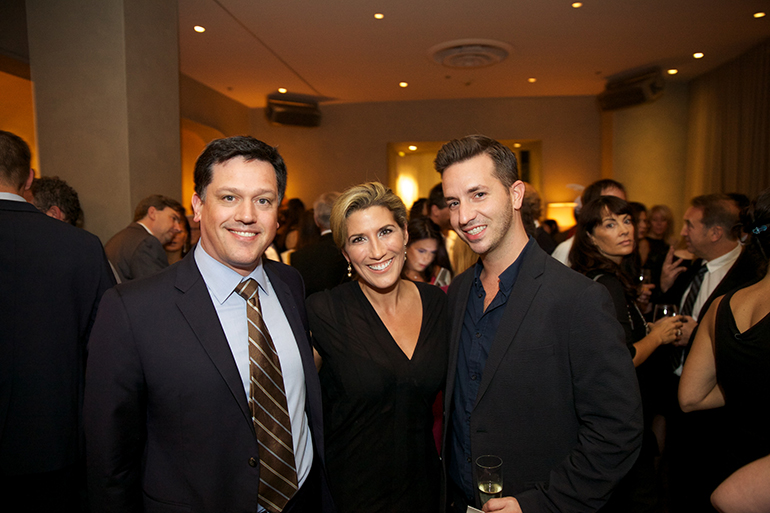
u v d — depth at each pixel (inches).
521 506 43.6
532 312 47.4
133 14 140.4
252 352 47.2
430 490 57.4
